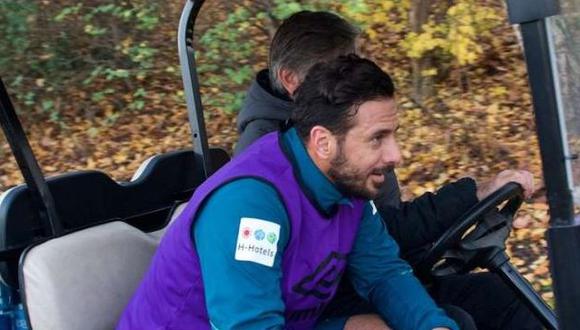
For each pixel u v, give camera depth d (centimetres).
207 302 185
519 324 241
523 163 533
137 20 668
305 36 240
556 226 150
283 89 245
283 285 194
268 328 181
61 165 657
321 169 190
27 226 234
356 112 181
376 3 567
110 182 259
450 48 570
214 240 183
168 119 681
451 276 253
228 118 602
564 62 153
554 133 149
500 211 243
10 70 695
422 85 621
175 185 279
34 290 216
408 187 535
